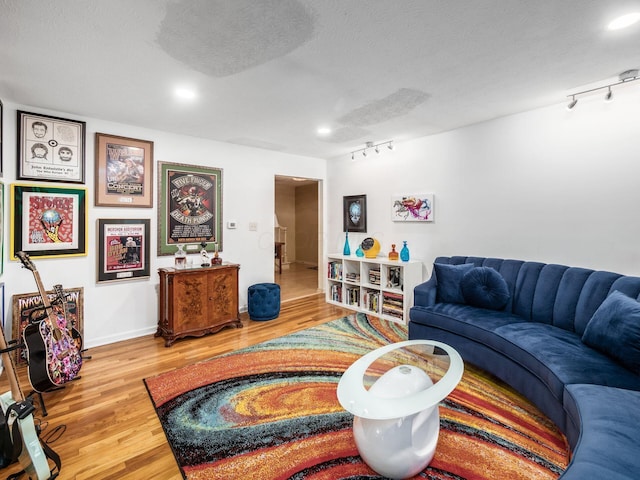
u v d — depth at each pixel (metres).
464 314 2.63
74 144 2.92
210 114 2.93
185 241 3.65
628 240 2.41
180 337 3.17
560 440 1.73
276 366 2.62
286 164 4.67
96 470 1.53
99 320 3.10
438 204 3.69
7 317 2.60
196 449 1.68
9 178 2.61
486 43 1.80
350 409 1.36
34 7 1.44
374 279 4.16
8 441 1.55
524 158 2.96
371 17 1.55
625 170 2.41
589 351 1.89
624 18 1.58
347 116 3.03
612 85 2.36
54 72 2.09
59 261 2.88
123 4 1.43
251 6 1.46
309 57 1.93
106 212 3.12
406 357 1.98
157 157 3.43
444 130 3.53
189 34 1.68
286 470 1.53
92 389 2.28
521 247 3.01
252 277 4.27
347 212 4.86
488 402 2.10
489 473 1.51
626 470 0.97
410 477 1.47
